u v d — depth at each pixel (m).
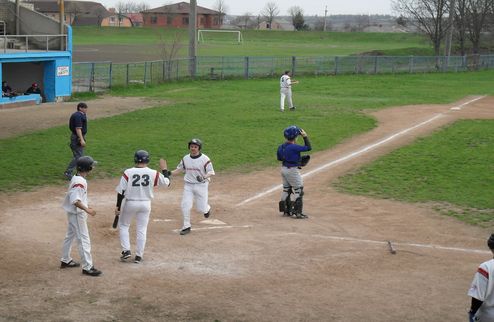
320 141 22.08
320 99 34.41
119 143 21.05
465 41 79.12
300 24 138.75
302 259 10.55
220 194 15.19
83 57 59.41
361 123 26.05
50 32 33.69
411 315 8.39
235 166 18.22
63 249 9.86
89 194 14.91
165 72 42.53
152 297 8.84
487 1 67.81
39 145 20.64
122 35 103.00
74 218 9.57
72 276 9.58
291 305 8.63
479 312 6.25
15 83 33.00
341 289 9.25
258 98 34.31
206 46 83.38
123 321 8.05
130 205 10.11
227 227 12.43
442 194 15.24
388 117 27.97
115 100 33.12
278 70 49.44
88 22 132.25
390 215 13.45
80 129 16.27
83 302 8.62
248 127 24.61
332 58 51.53
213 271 9.92
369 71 52.75
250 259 10.52
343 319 8.23
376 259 10.61
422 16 70.88
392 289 9.28
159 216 13.21
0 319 8.01
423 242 11.62
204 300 8.77
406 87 42.03
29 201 14.09
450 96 36.91
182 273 9.80
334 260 10.52
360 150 20.72
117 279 9.49
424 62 55.94
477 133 23.98
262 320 8.15
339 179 16.81
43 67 32.41
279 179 16.78
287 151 12.88
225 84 42.03
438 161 19.08
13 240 11.25
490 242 6.29
